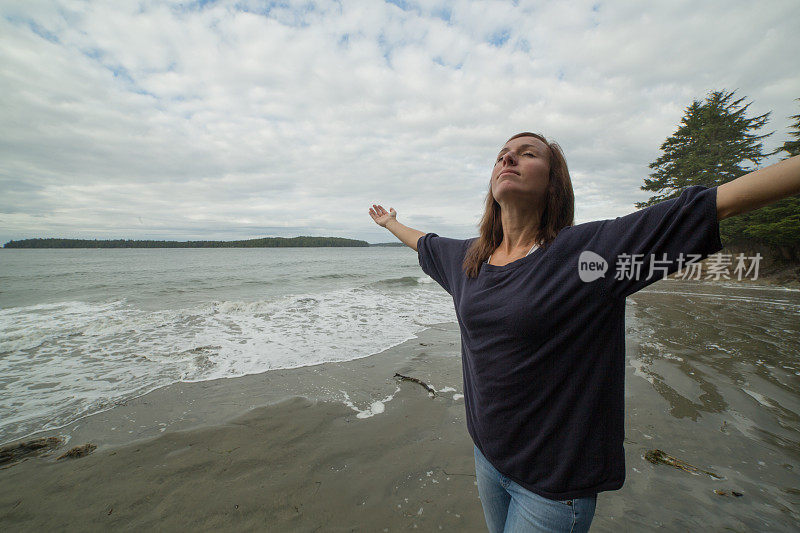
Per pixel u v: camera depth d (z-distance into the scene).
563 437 1.16
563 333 1.12
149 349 6.62
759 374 5.07
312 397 4.70
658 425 3.77
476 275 1.43
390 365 5.86
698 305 10.83
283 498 2.93
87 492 3.00
